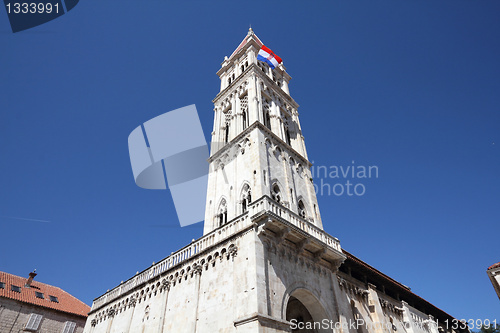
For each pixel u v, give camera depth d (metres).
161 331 26.48
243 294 21.56
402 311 38.28
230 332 21.09
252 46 49.09
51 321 45.03
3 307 41.38
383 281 37.50
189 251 29.77
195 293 25.78
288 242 26.14
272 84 46.16
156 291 30.56
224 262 25.03
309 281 26.00
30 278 49.62
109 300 37.47
